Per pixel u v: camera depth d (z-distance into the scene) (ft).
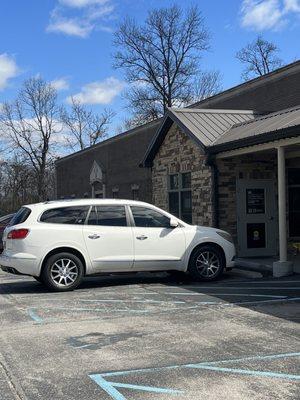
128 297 33.01
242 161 50.29
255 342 21.84
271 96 68.64
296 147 45.21
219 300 30.96
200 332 23.75
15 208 172.96
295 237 52.29
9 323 26.37
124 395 16.37
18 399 16.31
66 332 24.38
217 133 50.83
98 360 20.01
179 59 178.91
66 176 132.05
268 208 51.08
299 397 15.87
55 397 16.39
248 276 41.14
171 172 57.16
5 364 19.80
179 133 55.26
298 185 52.54
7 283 41.24
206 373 18.15
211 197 49.62
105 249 36.86
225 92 79.00
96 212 37.27
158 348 21.39
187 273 40.47
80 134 202.39
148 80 178.91
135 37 176.55
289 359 19.45
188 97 179.01
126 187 93.50
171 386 17.02
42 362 19.92
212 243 39.52
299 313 26.94
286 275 40.04
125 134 93.50
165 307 29.48
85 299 32.68
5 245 37.11
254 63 186.91
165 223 38.81
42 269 35.81
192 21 218.79
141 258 37.60
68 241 35.96
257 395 16.08
